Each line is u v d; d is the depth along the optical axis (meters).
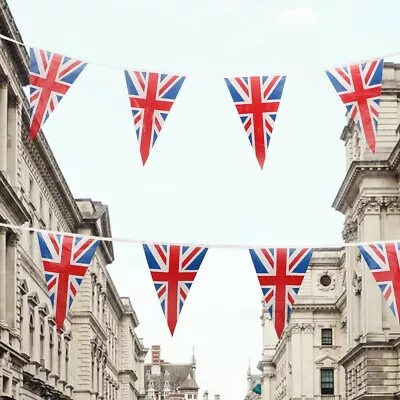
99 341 93.00
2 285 49.16
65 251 32.81
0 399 47.72
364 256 33.53
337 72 29.97
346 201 78.50
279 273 32.75
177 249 32.53
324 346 115.38
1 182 46.31
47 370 67.12
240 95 29.55
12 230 50.81
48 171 69.31
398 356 68.62
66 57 29.47
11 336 51.19
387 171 71.31
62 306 32.62
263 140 29.50
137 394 150.50
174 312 32.22
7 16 46.66
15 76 51.75
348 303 79.62
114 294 111.00
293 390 114.75
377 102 29.86
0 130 49.47
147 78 29.50
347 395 78.06
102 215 92.06
